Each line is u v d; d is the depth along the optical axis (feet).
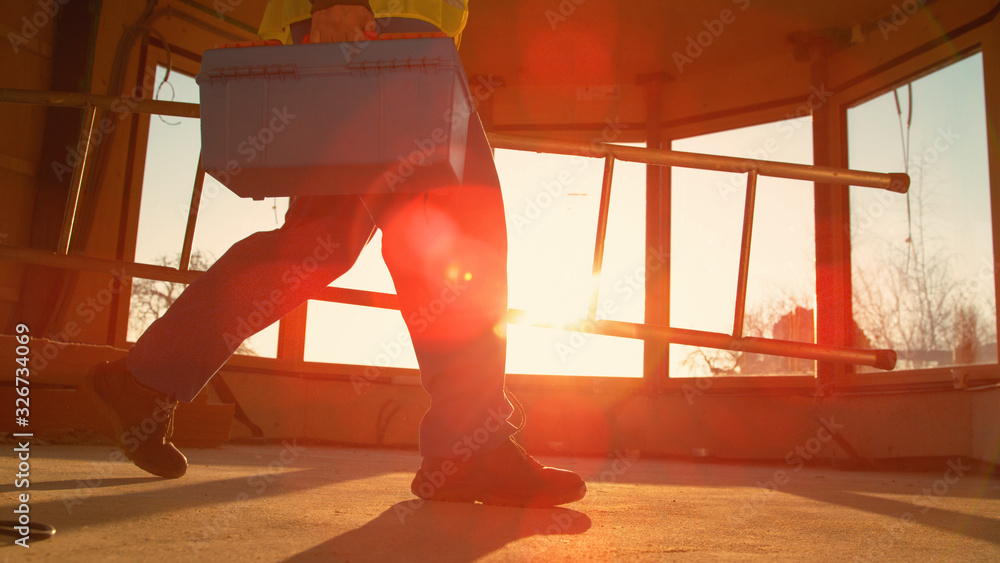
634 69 19.58
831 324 16.80
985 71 14.42
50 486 4.12
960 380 14.07
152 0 15.87
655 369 18.80
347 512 3.66
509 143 6.40
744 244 6.57
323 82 3.36
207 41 17.21
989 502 6.43
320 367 17.87
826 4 16.56
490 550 2.76
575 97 20.15
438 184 3.52
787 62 18.43
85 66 14.66
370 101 3.34
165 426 4.76
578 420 18.88
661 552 2.91
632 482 7.98
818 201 17.34
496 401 4.28
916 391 15.20
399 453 14.90
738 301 6.61
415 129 3.31
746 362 18.15
